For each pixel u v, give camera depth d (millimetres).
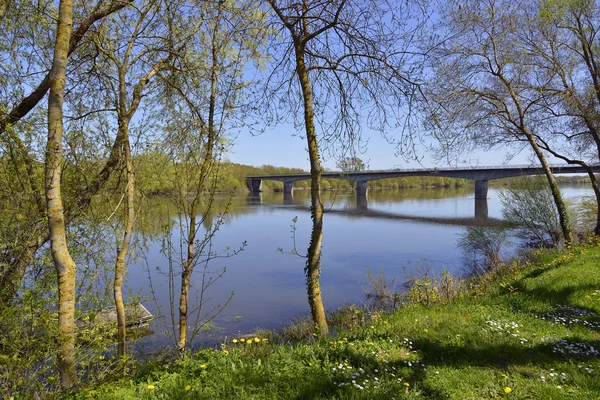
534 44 14133
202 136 5078
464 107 13977
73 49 4914
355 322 7656
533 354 4605
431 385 3809
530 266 11461
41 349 3408
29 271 4188
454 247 20734
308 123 6395
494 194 73000
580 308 6449
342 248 21031
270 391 3576
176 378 3855
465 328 5598
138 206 5152
